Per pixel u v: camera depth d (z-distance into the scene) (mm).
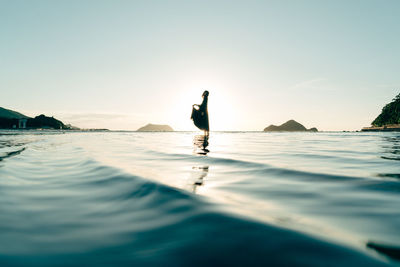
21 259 1390
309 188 3107
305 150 8836
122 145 11312
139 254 1444
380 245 1498
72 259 1396
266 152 8055
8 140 14430
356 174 3951
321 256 1358
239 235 1636
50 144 11484
